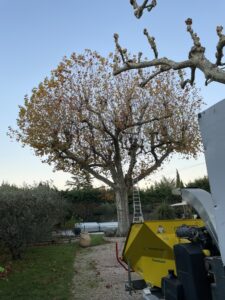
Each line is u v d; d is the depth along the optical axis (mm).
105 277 10984
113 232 27094
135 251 6461
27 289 9297
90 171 27938
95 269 12531
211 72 8898
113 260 14578
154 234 5734
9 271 11539
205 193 4879
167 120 28672
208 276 4402
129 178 27953
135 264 6633
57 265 13195
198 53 9266
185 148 28828
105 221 40594
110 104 27703
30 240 14016
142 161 29312
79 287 9672
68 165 28531
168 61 9945
